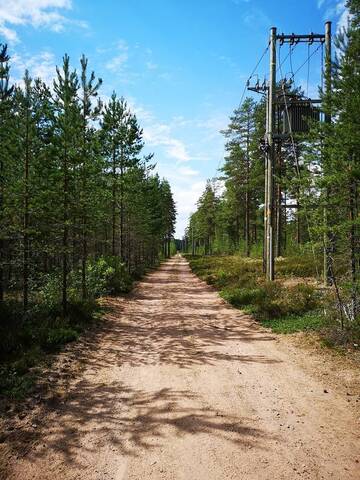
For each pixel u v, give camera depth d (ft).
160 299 56.90
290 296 44.73
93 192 46.01
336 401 18.83
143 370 24.31
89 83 48.32
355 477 12.66
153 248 164.45
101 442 15.26
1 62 37.93
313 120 33.71
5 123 36.96
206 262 135.85
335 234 31.27
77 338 31.48
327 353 26.40
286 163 96.32
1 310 35.53
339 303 32.17
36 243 39.65
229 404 18.81
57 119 38.91
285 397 19.54
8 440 15.48
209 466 13.43
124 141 74.95
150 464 13.65
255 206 136.26
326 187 31.01
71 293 49.78
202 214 228.43
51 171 38.24
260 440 15.17
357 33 27.94
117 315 43.24
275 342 30.53
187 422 16.90
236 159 127.75
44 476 13.07
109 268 62.39
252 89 67.46
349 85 27.94
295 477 12.69
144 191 95.30
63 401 19.45
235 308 47.14
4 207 36.96
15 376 22.17
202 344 30.66
